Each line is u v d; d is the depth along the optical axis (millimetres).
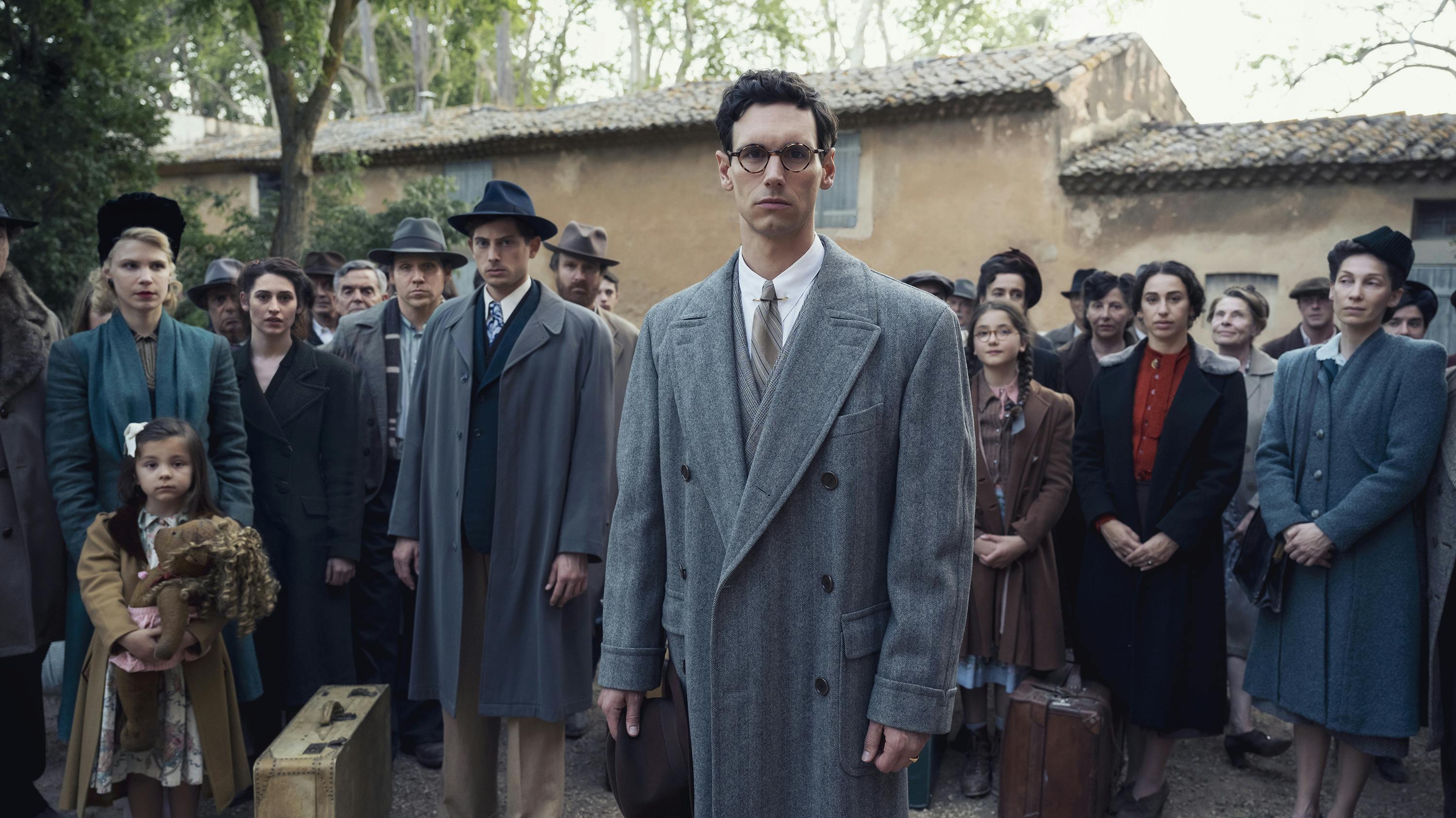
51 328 3312
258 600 2939
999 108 12125
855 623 1849
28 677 3338
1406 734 3041
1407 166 10305
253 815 3502
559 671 3131
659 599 2084
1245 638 4078
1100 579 3582
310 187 13078
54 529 3162
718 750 1871
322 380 3730
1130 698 3414
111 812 3512
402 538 3346
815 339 1862
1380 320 3227
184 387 3176
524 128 15289
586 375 3246
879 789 1883
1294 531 3189
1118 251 11773
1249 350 4523
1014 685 3646
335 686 3396
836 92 13219
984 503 3631
